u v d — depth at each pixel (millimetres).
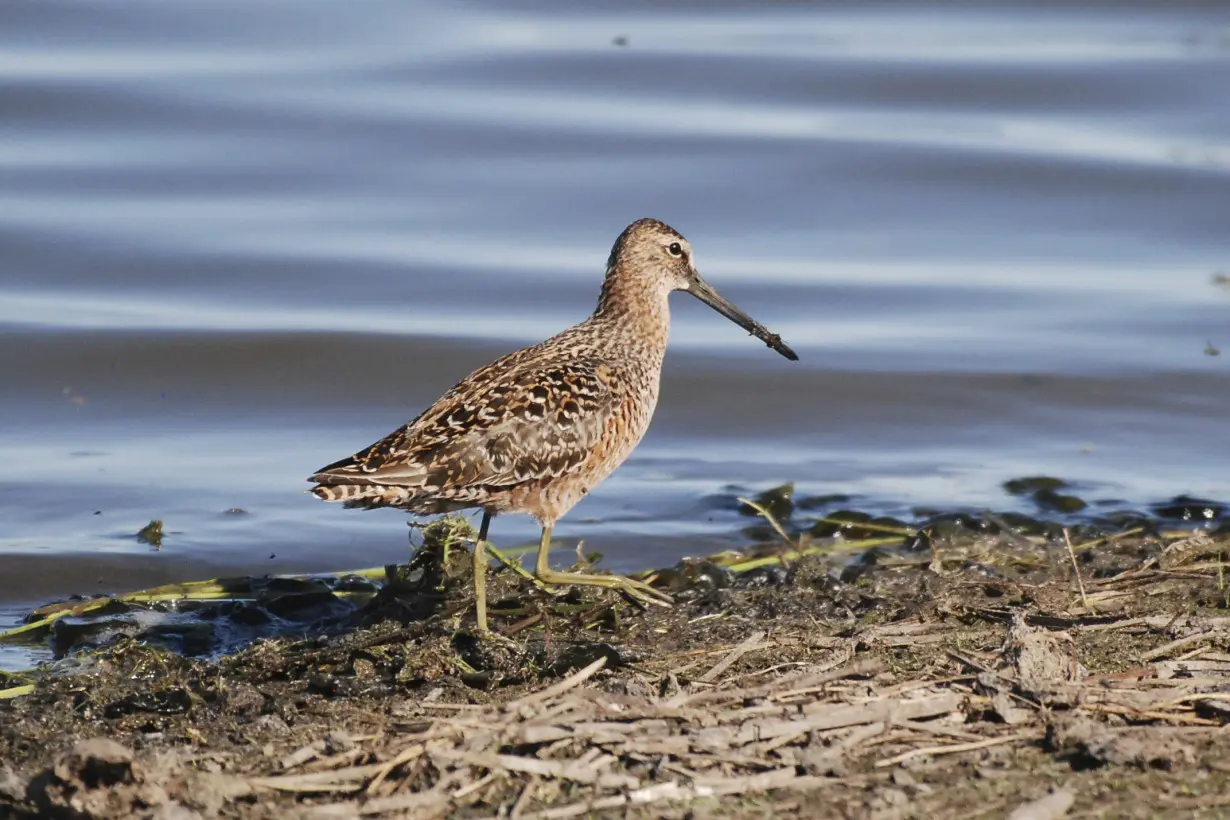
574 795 7969
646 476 15836
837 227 21734
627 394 12047
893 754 8516
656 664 10289
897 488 15445
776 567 13242
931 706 8938
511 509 11617
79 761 7855
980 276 20547
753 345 18844
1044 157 22828
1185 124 24406
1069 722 8719
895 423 17109
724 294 20094
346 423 16969
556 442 11469
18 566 13508
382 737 8656
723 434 16969
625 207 21844
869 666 9453
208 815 7809
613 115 23906
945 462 16156
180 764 8273
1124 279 20359
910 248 21328
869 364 18281
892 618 11328
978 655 10039
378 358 18281
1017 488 15344
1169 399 17438
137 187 21734
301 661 10672
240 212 21422
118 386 17531
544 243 21125
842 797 7996
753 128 23750
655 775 8133
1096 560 13117
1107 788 8109
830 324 19438
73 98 23234
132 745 9227
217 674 10648
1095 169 22641
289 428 16797
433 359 18281
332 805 7828
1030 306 19672
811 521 14570
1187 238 21312
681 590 12570
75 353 18000
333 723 9352
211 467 15711
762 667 10094
